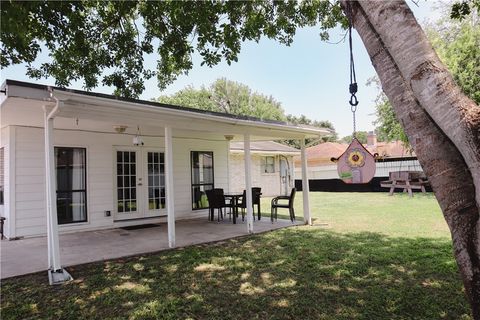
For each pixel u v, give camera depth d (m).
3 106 4.93
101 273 4.60
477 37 12.19
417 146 1.63
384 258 4.88
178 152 10.05
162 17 5.34
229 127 7.04
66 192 7.84
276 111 35.06
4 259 5.37
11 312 3.38
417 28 1.65
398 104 1.70
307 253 5.38
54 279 4.26
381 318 3.05
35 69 5.80
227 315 3.21
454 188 1.52
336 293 3.66
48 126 4.71
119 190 8.84
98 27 5.59
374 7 1.74
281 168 19.86
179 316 3.21
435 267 4.40
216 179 10.95
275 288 3.87
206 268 4.73
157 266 4.88
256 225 8.40
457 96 1.53
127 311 3.35
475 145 1.42
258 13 5.52
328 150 21.84
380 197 14.92
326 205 12.56
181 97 33.59
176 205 9.88
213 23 5.29
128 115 5.43
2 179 7.76
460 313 3.10
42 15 4.48
